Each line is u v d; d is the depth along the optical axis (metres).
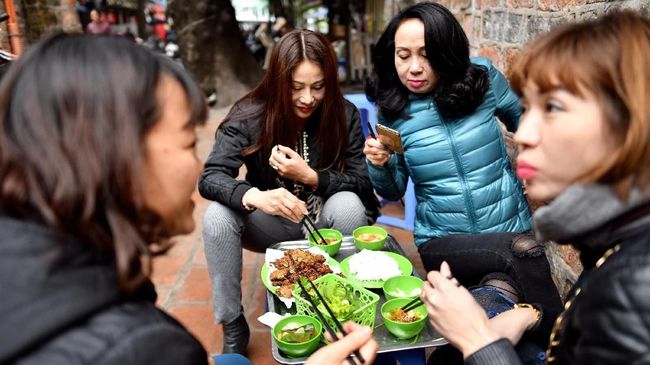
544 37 0.77
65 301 0.55
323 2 8.95
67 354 0.54
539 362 1.25
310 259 1.61
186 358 0.63
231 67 7.37
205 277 2.52
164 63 0.68
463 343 0.93
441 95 1.68
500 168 1.77
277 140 1.96
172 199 0.70
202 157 4.52
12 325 0.52
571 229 0.75
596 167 0.70
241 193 1.76
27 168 0.57
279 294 1.47
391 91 1.82
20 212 0.58
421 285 1.48
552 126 0.73
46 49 0.61
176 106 0.67
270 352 1.96
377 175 1.86
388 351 1.24
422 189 1.86
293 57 1.79
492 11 2.42
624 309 0.63
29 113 0.57
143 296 0.69
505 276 1.57
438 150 1.75
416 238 1.91
